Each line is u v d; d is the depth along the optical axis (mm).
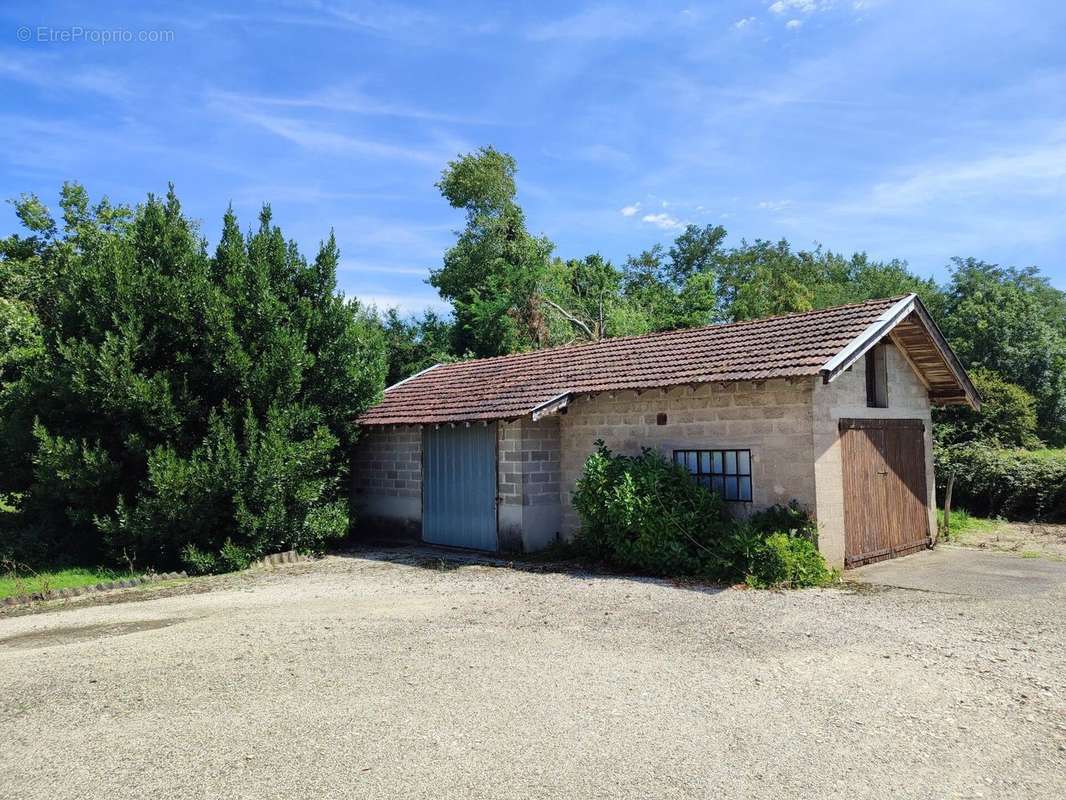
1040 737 4918
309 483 13289
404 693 5895
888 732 5008
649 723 5199
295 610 9133
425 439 15469
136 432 12195
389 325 32719
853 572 10898
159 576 11586
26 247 23016
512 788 4301
